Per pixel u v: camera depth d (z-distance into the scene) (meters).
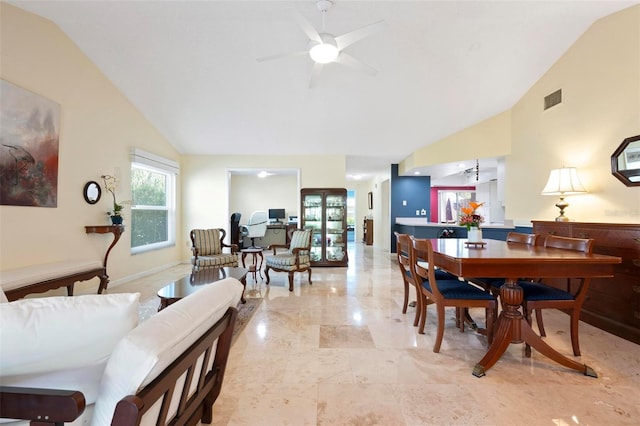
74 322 0.88
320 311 3.22
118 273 4.25
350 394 1.74
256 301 3.58
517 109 4.42
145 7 2.86
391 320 2.96
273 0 2.72
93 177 3.76
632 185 2.67
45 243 3.10
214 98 4.39
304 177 6.30
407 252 2.84
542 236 2.73
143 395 0.81
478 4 2.76
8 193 2.73
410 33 3.14
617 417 1.53
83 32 3.26
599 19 2.98
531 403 1.65
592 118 3.10
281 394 1.75
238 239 8.05
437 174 7.15
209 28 3.13
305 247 4.32
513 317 2.06
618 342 2.41
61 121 3.28
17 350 0.85
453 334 2.61
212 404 1.48
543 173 3.87
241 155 6.26
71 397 0.78
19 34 2.81
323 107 4.59
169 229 5.81
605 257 1.91
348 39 2.48
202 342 1.11
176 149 5.98
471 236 2.71
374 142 5.71
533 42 3.30
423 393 1.75
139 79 4.00
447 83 4.00
